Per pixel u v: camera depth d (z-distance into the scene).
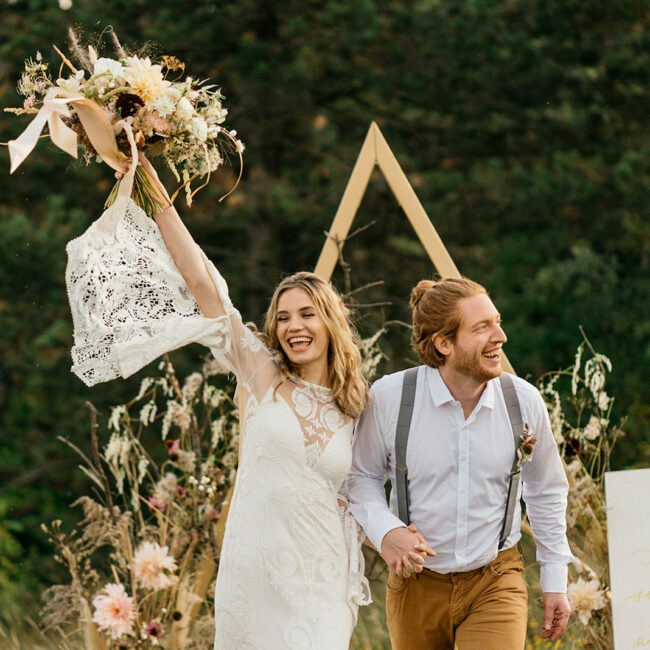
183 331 4.19
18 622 7.99
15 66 12.95
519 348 12.30
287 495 4.11
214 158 4.28
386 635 7.15
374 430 4.39
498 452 4.27
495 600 4.24
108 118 4.08
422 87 13.21
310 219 13.10
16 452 13.16
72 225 12.69
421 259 13.39
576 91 12.99
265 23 13.49
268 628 4.07
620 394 12.00
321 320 4.26
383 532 4.14
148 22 12.90
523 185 12.89
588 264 12.27
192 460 6.20
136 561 5.73
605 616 5.63
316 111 13.48
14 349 13.04
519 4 13.08
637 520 5.36
